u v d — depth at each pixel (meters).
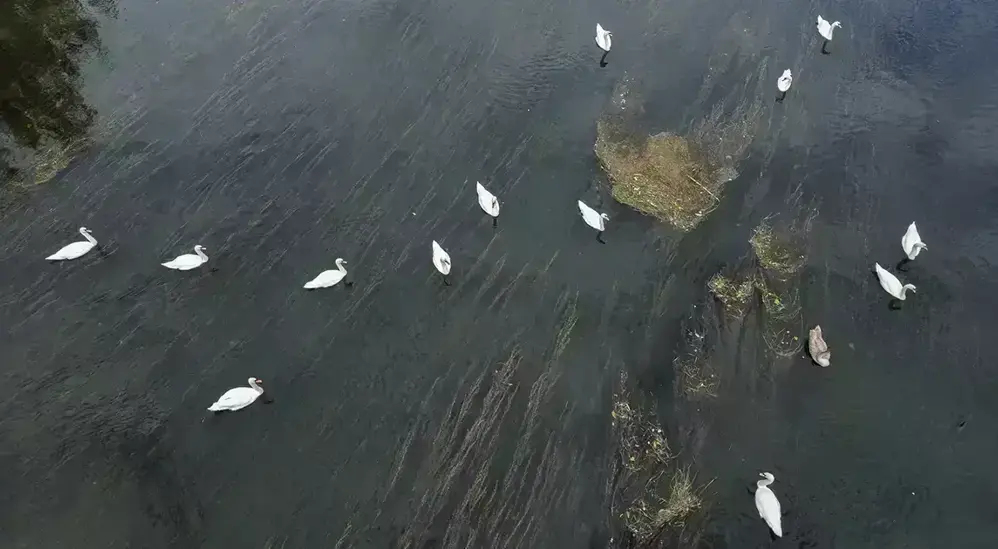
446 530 22.36
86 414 24.84
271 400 25.30
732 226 30.23
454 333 27.22
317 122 34.19
